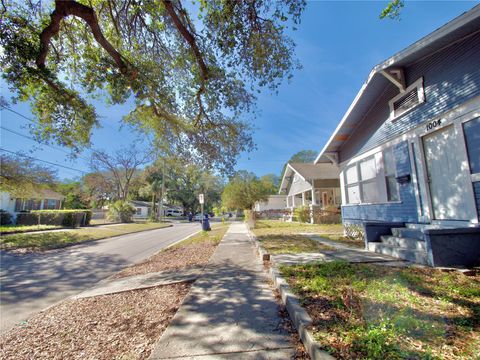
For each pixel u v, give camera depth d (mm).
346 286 3861
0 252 10961
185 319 3445
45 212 23641
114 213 32750
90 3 6816
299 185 24078
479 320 2697
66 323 3818
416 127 6652
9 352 3062
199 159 10633
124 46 8039
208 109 9164
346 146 10883
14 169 17406
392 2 6855
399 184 7352
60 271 7594
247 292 4406
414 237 6281
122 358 2703
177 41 7797
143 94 7949
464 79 5285
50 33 6148
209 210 60781
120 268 7922
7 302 5012
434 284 3881
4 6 6082
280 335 2877
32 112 7957
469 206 5234
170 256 8898
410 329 2520
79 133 8617
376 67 7016
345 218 10914
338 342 2309
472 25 4895
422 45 5574
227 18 6242
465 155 5289
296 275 4613
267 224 20172
